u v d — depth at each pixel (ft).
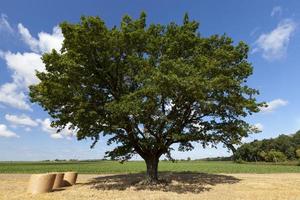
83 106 69.05
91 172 146.20
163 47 81.82
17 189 74.74
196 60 75.56
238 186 79.46
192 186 77.66
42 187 67.72
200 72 70.44
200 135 77.71
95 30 73.87
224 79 69.72
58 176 77.56
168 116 77.20
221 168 197.57
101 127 72.08
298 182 91.15
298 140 433.07
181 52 82.48
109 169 175.52
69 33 73.87
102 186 78.43
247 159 417.08
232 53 79.25
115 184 82.43
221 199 59.67
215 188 75.05
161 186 76.64
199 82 64.18
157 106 70.79
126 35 76.69
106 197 61.11
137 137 77.92
